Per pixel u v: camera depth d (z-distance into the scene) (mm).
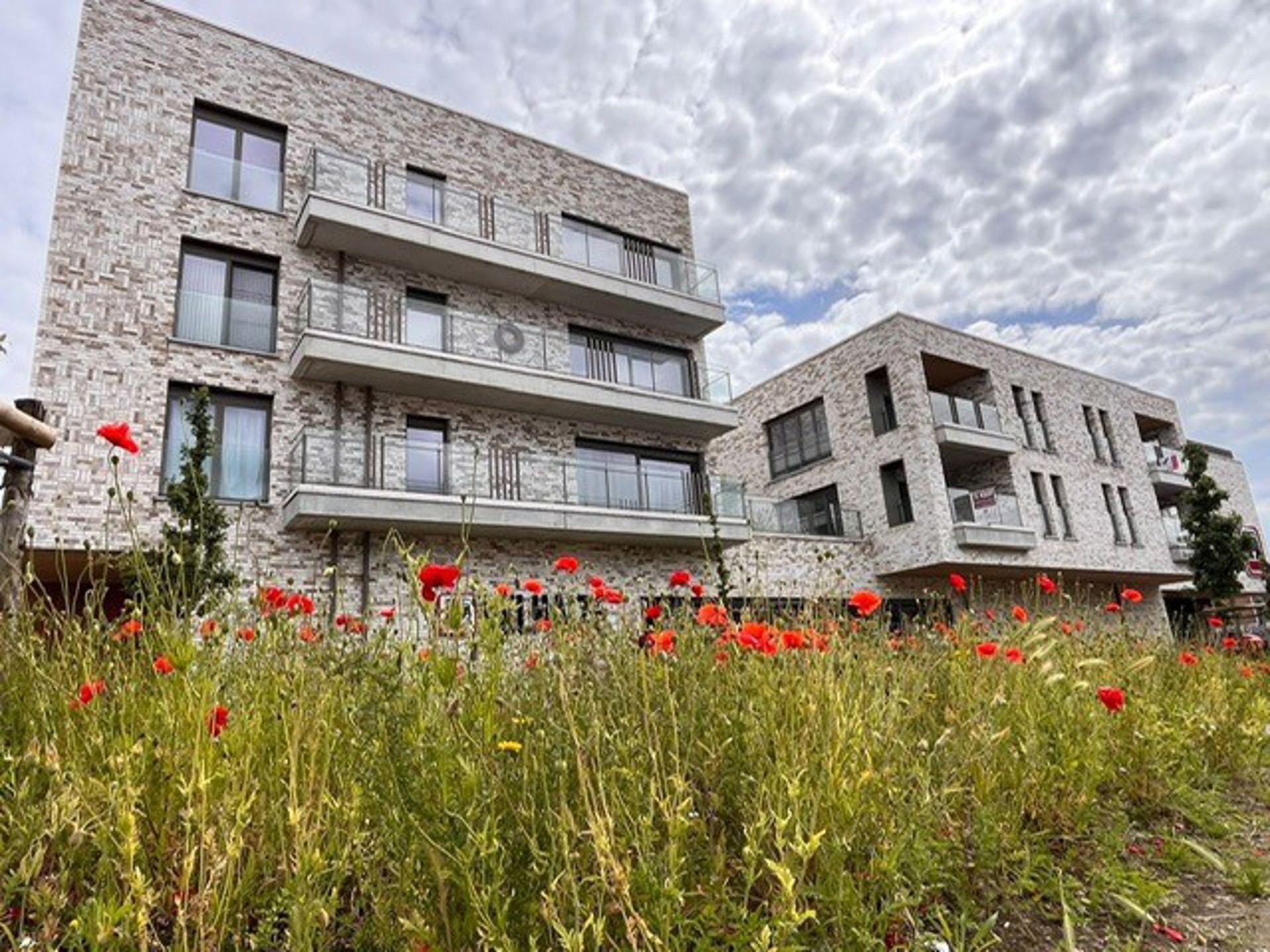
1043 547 19281
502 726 1941
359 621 3205
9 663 2426
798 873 1801
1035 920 2295
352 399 12094
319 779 1948
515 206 14883
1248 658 7344
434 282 13766
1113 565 21047
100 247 10430
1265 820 3414
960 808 2510
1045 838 2756
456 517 11430
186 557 4668
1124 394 24969
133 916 1424
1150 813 3314
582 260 15680
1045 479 20453
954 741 2590
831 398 19938
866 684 2777
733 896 1927
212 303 11250
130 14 11555
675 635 3033
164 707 1971
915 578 17969
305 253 12359
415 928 1436
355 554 11117
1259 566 20016
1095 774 2908
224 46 12336
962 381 21016
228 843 1633
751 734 2281
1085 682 3256
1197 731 4008
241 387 11062
